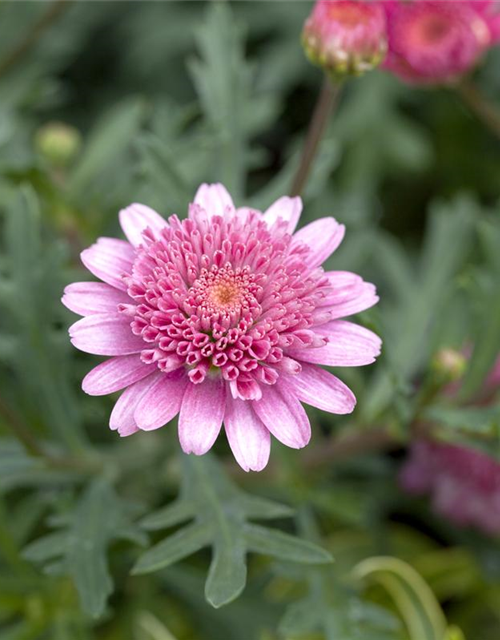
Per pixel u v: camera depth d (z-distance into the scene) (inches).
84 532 14.0
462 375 15.1
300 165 14.4
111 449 16.1
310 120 20.8
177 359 12.3
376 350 12.5
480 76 19.7
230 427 12.2
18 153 17.6
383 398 15.2
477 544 16.6
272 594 16.0
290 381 12.4
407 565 16.0
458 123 20.5
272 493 15.6
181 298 12.4
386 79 19.5
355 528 16.9
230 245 12.6
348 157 19.5
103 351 12.4
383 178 20.8
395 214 20.8
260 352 12.3
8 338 14.9
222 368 12.3
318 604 14.3
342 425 15.7
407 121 20.8
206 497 13.7
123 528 14.0
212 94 15.8
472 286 15.0
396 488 17.0
